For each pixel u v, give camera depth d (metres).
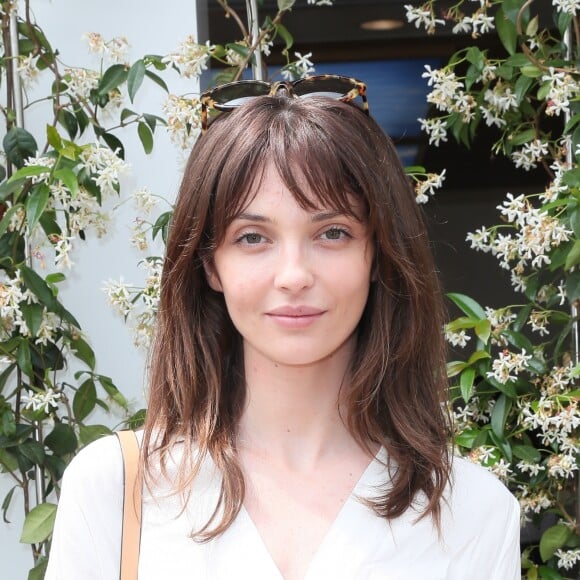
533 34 2.16
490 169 2.69
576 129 2.12
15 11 2.25
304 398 1.31
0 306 2.07
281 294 1.18
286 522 1.26
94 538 1.24
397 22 2.65
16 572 2.53
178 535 1.23
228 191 1.17
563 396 2.11
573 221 2.00
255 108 1.21
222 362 1.34
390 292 1.30
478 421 2.43
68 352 2.44
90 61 2.45
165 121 2.29
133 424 2.33
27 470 2.26
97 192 2.15
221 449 1.27
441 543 1.29
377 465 1.32
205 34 2.54
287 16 2.64
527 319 2.34
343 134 1.19
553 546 2.26
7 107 2.28
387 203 1.23
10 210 2.05
